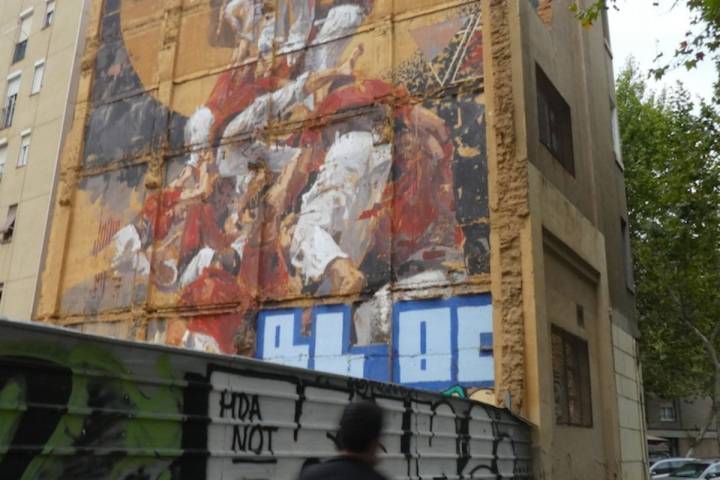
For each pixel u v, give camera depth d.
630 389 17.58
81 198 18.61
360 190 14.12
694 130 19.56
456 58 13.91
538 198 12.76
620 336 17.36
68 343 4.96
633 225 26.75
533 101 13.45
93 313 17.09
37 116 22.91
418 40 14.45
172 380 5.74
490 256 12.41
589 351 15.07
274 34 16.48
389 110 14.23
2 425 4.48
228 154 16.20
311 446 7.11
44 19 24.50
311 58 15.73
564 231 14.01
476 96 13.48
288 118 15.59
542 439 11.27
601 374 15.46
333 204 14.39
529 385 11.41
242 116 16.30
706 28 12.69
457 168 13.28
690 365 31.16
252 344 14.37
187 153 16.92
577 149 16.34
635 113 29.56
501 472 10.38
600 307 15.98
